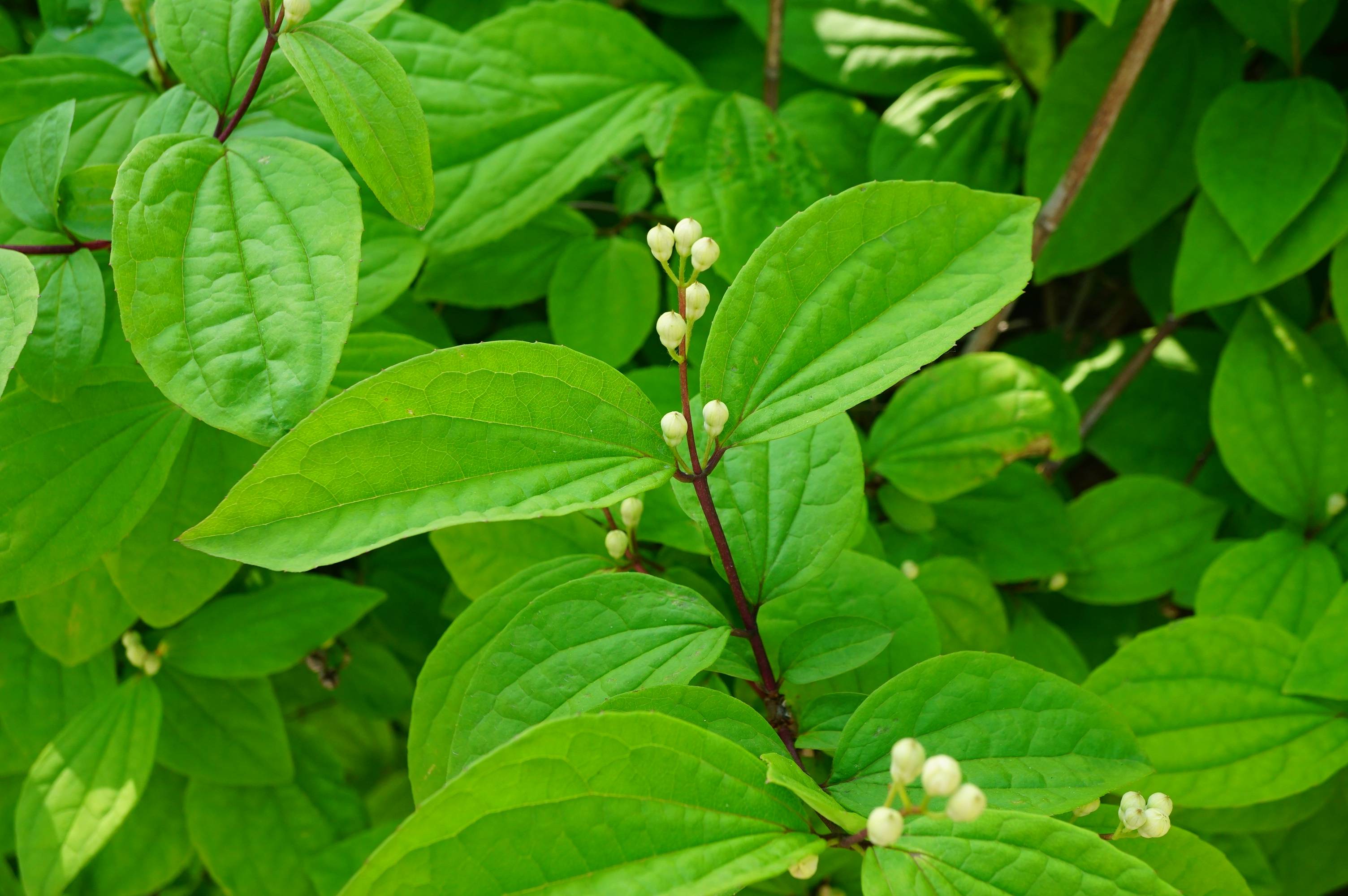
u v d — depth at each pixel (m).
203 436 0.57
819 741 0.52
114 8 0.63
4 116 0.57
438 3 0.78
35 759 0.62
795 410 0.49
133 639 0.61
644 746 0.47
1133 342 0.84
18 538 0.54
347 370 0.57
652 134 0.64
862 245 0.50
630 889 0.46
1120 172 0.71
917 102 0.79
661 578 0.52
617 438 0.49
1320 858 0.67
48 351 0.53
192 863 0.77
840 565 0.56
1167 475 0.79
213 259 0.50
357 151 0.51
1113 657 0.60
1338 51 0.78
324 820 0.67
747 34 0.85
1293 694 0.59
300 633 0.62
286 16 0.51
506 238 0.69
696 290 0.49
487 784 0.46
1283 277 0.65
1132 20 0.71
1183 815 0.61
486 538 0.59
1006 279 0.49
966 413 0.65
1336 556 0.66
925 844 0.47
